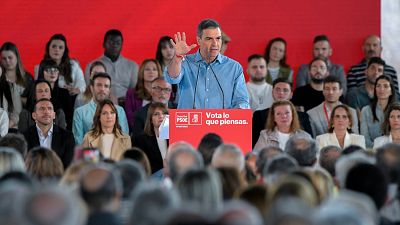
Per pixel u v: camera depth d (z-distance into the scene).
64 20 26.66
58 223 8.75
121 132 20.41
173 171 12.43
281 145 20.22
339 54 27.42
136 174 11.84
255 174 14.05
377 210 11.30
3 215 9.32
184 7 27.03
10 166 13.07
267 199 10.16
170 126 15.88
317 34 27.45
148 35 26.91
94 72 24.56
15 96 24.22
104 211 10.20
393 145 13.09
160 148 19.70
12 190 9.52
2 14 26.42
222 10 27.17
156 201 9.46
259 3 27.30
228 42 26.77
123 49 26.83
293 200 9.10
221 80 17.36
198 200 10.02
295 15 27.38
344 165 12.09
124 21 26.83
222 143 14.95
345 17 27.47
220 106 17.33
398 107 21.38
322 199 10.98
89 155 13.84
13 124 23.97
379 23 27.45
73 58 26.33
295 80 27.11
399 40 27.42
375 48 26.95
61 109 23.67
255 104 24.77
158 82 23.17
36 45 26.56
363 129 23.70
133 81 25.95
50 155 14.68
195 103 17.33
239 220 8.33
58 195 8.84
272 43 26.56
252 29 27.30
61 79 25.19
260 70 24.89
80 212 9.07
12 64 24.52
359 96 25.22
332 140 21.34
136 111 22.38
